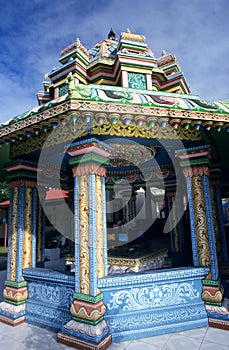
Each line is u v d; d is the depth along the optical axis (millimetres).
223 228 5492
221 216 5527
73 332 3047
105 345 2932
